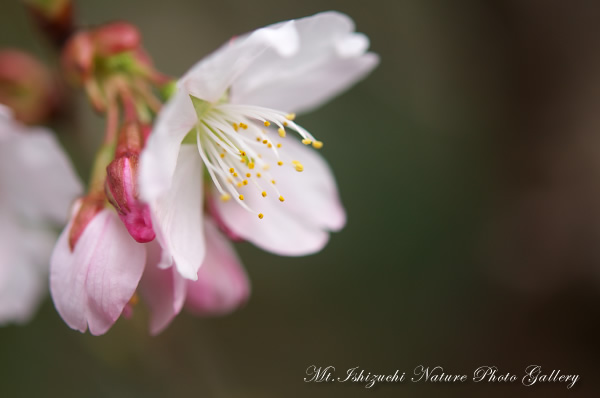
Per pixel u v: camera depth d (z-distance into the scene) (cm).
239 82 17
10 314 19
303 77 17
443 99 25
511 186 26
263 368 24
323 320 24
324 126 24
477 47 26
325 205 17
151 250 16
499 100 26
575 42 26
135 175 15
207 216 17
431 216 24
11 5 22
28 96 18
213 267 17
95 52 17
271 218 17
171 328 21
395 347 24
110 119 16
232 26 25
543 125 26
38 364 22
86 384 22
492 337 25
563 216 25
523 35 26
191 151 16
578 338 25
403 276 24
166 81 17
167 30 25
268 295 24
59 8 17
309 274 24
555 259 25
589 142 26
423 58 25
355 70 17
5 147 18
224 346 24
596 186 25
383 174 24
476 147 25
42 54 23
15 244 19
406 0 25
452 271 25
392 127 25
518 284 25
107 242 15
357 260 24
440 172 25
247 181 17
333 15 16
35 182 18
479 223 25
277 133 17
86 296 15
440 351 24
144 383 21
